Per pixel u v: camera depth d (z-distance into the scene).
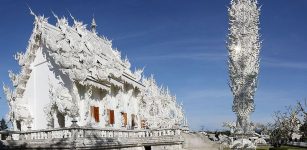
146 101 56.75
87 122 36.16
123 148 37.34
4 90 40.34
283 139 81.25
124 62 55.97
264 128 98.12
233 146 51.41
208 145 47.56
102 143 32.56
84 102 38.44
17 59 40.62
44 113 39.09
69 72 36.06
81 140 29.95
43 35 38.53
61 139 30.56
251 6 54.69
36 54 40.41
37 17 39.50
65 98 35.75
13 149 32.56
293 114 80.69
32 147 31.92
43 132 33.22
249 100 52.53
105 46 55.66
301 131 79.12
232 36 54.44
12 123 40.06
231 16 55.03
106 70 42.41
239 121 52.81
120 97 47.31
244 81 52.75
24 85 40.59
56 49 36.59
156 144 43.31
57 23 41.59
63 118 38.00
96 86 40.25
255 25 54.41
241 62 53.09
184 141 46.81
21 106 39.56
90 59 39.69
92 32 54.66
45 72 39.66
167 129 45.97
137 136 42.31
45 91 39.41
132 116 51.72
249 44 53.72
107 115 43.50
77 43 40.16
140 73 56.06
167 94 69.94
